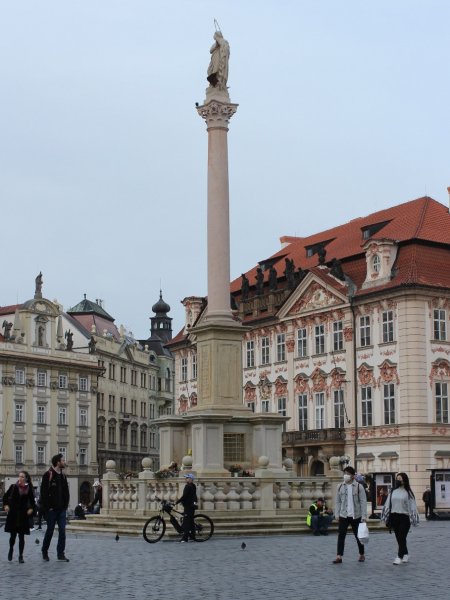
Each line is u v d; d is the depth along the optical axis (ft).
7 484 405.80
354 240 297.94
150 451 533.14
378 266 267.80
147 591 65.82
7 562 88.58
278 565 83.15
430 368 254.68
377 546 105.29
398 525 83.87
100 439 472.85
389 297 259.19
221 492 126.82
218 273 140.36
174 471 132.87
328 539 117.19
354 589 65.92
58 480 90.38
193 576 74.90
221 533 119.24
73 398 443.32
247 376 316.60
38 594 64.44
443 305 258.57
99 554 96.73
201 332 140.46
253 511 127.34
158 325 585.63
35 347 426.51
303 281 290.76
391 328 260.01
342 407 274.16
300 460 285.43
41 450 425.28
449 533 136.77
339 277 278.67
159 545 108.47
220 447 134.41
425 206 281.13
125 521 133.18
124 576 75.25
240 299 329.11
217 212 141.49
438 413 254.88
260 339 312.09
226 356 138.62
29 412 420.77
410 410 252.01
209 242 141.59
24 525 88.17
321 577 73.41
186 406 352.90
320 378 282.77
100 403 474.08
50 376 432.25
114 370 492.13
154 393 545.03
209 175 142.82
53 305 437.58
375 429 262.06
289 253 331.98
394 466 255.70
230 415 135.33
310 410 286.66
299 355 293.64
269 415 136.56
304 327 291.99
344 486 86.28
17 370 417.90
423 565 82.69
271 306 306.96
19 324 421.59
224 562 86.17
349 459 268.62
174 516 118.01
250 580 71.82
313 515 123.44
